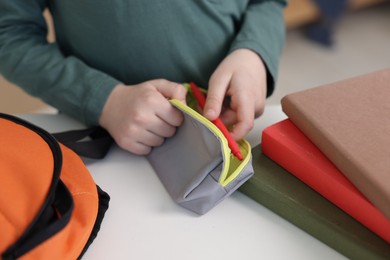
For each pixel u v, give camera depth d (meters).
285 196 0.42
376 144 0.39
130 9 0.56
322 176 0.41
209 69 0.63
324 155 0.42
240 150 0.46
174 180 0.47
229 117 0.52
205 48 0.62
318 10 1.78
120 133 0.51
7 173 0.38
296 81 1.62
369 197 0.37
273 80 0.60
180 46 0.60
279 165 0.46
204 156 0.44
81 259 0.40
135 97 0.51
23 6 0.61
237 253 0.40
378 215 0.37
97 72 0.58
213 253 0.40
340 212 0.41
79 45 0.62
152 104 0.49
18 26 0.62
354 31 1.90
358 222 0.39
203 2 0.58
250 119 0.50
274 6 0.69
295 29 1.90
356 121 0.42
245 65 0.55
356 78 0.47
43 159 0.39
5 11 0.61
